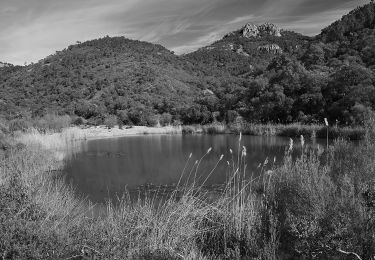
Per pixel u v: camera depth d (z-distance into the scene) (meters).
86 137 35.12
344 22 69.38
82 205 9.78
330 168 8.52
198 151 22.39
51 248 5.06
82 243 5.40
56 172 15.76
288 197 6.70
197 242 6.87
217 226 7.18
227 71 116.81
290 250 5.67
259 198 9.21
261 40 177.75
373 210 5.27
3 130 25.05
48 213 6.59
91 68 95.06
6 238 4.86
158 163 18.55
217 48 165.62
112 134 38.44
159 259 5.48
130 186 13.36
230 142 26.67
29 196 6.78
